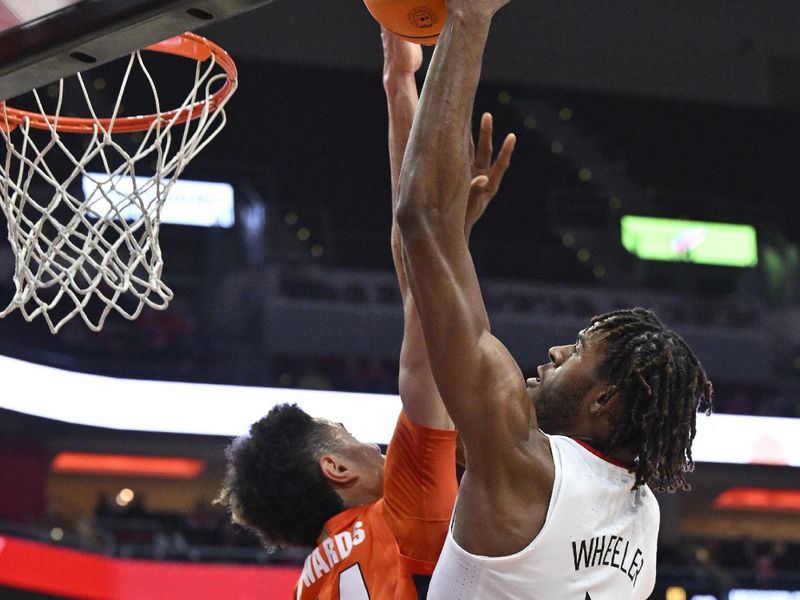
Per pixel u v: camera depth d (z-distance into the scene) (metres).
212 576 9.80
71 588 9.35
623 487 1.49
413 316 1.70
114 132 2.59
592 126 15.84
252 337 12.95
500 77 14.87
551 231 15.21
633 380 1.48
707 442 12.63
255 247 13.65
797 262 15.12
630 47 14.97
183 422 11.50
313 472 1.86
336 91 15.06
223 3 1.67
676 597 10.77
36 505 11.88
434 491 1.67
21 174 2.47
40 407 10.84
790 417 13.02
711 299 14.53
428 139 1.44
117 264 2.34
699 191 16.11
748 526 14.72
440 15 1.59
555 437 1.49
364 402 11.96
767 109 15.55
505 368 1.42
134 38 1.79
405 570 1.67
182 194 13.65
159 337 12.36
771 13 14.76
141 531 11.44
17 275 2.30
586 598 1.43
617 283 14.45
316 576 1.79
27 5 1.84
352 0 14.20
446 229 1.43
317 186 15.05
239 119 14.88
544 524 1.41
